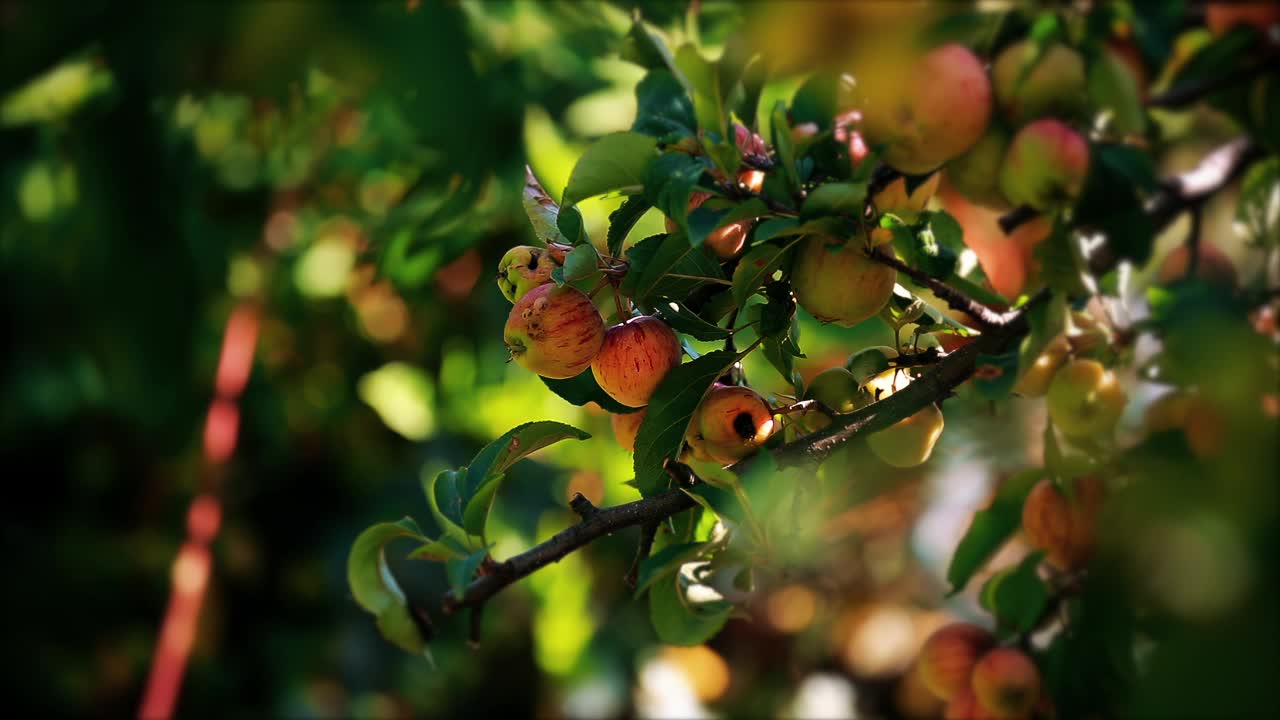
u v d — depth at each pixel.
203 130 2.41
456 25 1.66
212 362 2.93
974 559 1.86
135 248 1.69
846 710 3.62
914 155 1.70
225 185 2.61
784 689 3.67
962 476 2.75
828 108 1.73
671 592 1.78
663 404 1.75
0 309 2.64
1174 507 1.68
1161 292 1.79
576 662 3.27
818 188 1.67
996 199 1.74
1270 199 1.88
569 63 2.34
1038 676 1.83
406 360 3.13
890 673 3.70
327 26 1.63
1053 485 1.83
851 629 3.69
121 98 1.66
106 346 1.71
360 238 2.89
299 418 3.43
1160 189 1.84
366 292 2.96
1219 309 1.74
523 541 3.05
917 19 1.69
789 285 1.76
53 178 2.21
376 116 2.27
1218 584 1.64
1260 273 1.90
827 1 1.69
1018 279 2.07
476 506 1.74
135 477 3.64
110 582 3.60
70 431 3.51
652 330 1.75
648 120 1.76
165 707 3.30
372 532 1.76
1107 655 1.75
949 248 1.80
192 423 1.73
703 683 3.67
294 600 3.76
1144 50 1.76
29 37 1.62
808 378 2.35
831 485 1.92
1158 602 1.69
